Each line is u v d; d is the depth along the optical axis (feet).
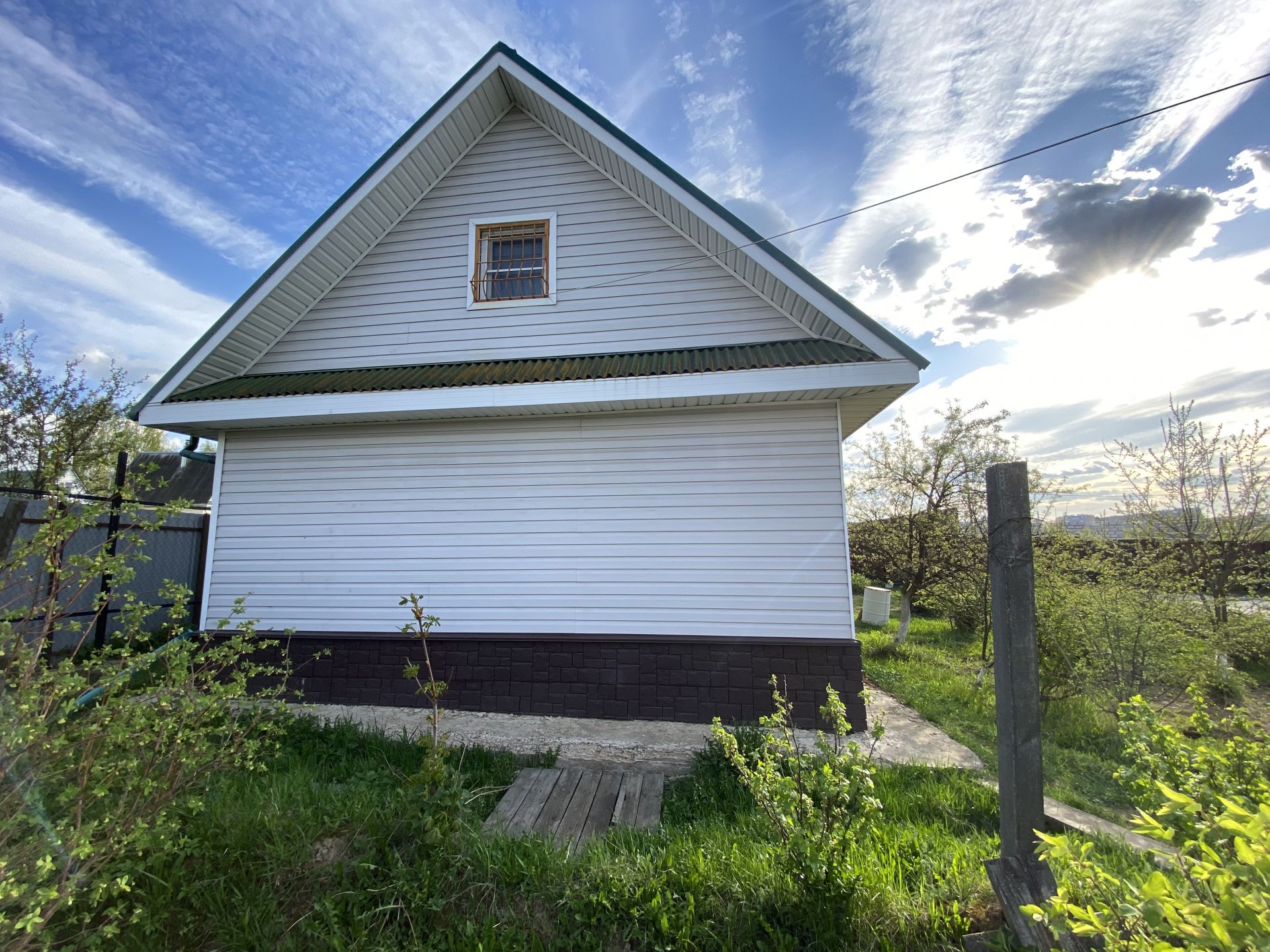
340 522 22.58
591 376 19.58
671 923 8.98
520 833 11.94
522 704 20.67
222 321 22.31
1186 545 29.73
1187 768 9.81
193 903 9.22
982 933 8.55
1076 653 21.65
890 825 12.08
